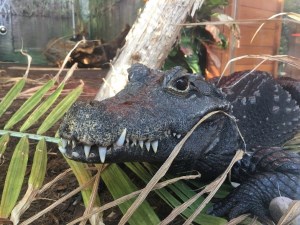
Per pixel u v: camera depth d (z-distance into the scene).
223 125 0.37
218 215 0.33
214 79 0.57
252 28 0.78
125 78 0.49
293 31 0.67
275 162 0.36
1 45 2.00
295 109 0.56
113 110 0.28
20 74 1.13
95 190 0.28
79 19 2.10
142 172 0.35
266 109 0.51
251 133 0.47
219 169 0.38
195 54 0.99
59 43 1.61
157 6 0.48
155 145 0.30
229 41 0.87
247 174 0.38
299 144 0.52
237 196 0.34
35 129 0.51
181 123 0.32
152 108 0.31
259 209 0.33
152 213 0.27
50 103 0.38
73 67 0.42
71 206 0.33
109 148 0.27
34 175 0.29
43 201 0.33
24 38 2.06
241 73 0.56
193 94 0.34
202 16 0.94
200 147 0.35
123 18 1.85
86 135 0.25
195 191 0.36
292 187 0.34
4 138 0.35
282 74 0.75
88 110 0.26
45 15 2.10
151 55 0.49
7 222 0.24
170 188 0.33
